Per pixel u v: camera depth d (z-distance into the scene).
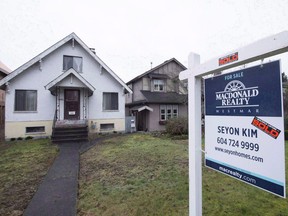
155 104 17.06
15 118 11.56
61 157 7.00
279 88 1.42
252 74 1.64
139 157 6.78
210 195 3.70
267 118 1.51
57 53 12.96
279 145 1.43
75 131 10.71
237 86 1.79
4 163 6.33
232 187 4.04
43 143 10.00
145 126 17.23
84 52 13.75
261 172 1.56
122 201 3.62
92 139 11.24
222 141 1.97
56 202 3.60
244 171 1.71
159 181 4.49
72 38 13.06
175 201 3.51
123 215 3.17
